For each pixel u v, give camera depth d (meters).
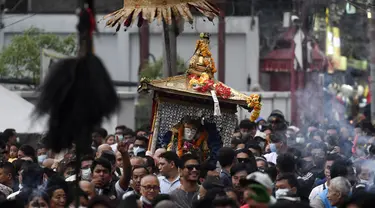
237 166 23.66
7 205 19.61
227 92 30.25
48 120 15.23
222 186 22.39
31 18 99.69
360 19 77.19
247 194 16.91
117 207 19.34
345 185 23.03
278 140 36.62
